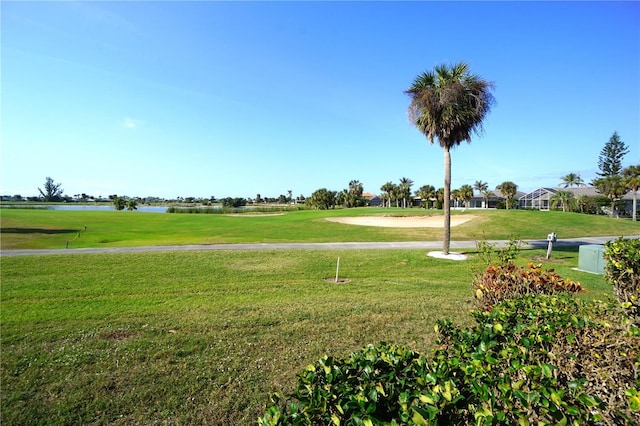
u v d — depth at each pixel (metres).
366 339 5.88
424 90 16.05
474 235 26.83
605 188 54.00
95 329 6.38
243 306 7.90
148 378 4.56
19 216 45.66
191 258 15.02
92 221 42.38
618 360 2.20
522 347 2.24
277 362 5.04
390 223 33.69
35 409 3.90
